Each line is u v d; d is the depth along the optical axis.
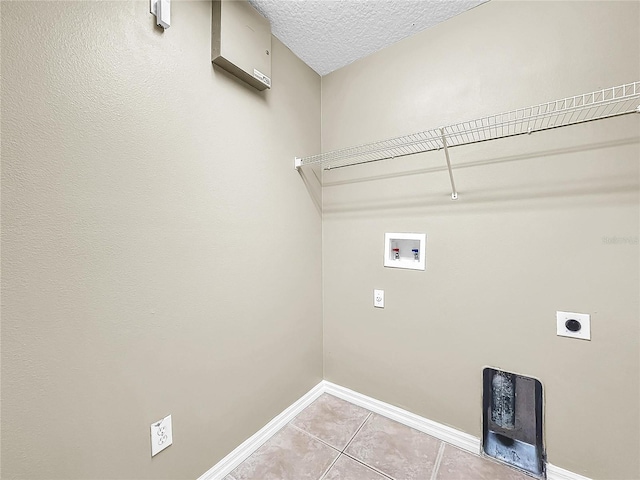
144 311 1.03
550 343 1.28
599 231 1.18
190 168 1.17
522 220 1.33
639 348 1.12
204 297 1.24
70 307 0.85
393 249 1.73
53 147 0.81
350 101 1.86
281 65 1.65
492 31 1.39
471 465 1.37
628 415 1.14
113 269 0.95
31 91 0.77
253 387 1.48
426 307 1.60
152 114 1.04
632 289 1.13
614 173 1.15
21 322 0.77
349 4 1.39
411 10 1.44
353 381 1.89
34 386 0.79
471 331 1.47
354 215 1.86
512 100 1.35
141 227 1.02
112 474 0.95
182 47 1.13
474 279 1.46
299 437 1.57
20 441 0.77
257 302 1.50
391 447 1.49
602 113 1.17
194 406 1.21
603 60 1.16
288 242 1.70
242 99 1.40
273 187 1.59
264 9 1.42
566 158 1.24
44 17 0.78
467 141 1.46
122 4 0.95
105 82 0.91
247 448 1.43
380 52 1.73
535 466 1.30
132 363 1.00
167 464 1.11
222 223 1.31
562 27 1.24
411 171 1.63
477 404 1.46
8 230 0.74
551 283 1.28
